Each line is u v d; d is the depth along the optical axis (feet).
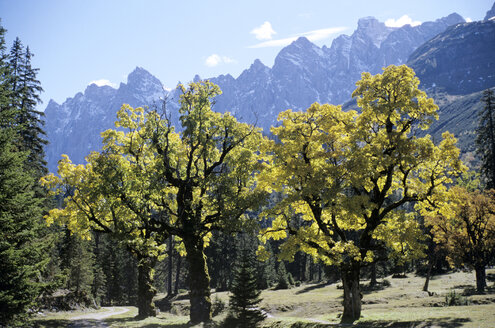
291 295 172.24
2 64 64.75
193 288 83.97
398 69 77.87
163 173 86.12
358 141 79.77
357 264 79.82
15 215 59.00
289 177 81.10
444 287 148.46
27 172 63.16
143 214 86.53
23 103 119.55
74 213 99.35
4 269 56.49
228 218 81.87
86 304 142.31
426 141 75.77
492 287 123.13
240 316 74.23
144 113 93.61
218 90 89.51
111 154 89.76
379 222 80.89
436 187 79.46
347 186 77.41
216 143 89.71
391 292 141.69
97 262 219.00
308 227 81.71
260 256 85.81
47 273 123.54
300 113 86.17
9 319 58.13
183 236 86.02
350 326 70.33
